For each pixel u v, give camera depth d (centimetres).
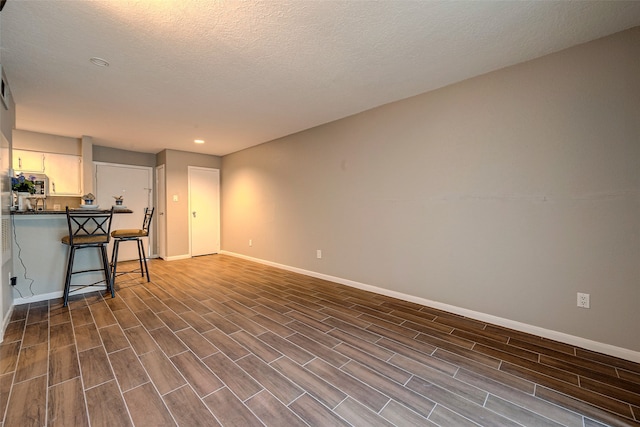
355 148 366
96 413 144
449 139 282
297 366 189
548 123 227
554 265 227
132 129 424
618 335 202
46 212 299
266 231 513
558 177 223
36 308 289
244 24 188
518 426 139
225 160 618
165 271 462
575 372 183
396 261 329
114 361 193
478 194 265
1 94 232
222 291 355
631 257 197
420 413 147
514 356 203
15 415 142
